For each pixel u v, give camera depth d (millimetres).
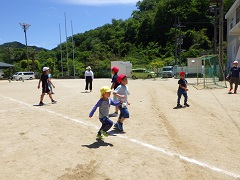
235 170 4422
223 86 18000
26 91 19984
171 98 12961
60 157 5098
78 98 13797
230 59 32656
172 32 79250
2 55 91438
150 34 85938
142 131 6797
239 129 6867
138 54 78250
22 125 7848
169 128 7055
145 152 5266
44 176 4277
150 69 47406
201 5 78312
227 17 32812
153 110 9664
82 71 57594
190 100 11938
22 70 71500
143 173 4324
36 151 5473
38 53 94188
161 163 4715
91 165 4676
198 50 65875
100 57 76688
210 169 4457
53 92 17391
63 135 6629
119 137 6312
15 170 4539
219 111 9188
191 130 6832
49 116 9102
